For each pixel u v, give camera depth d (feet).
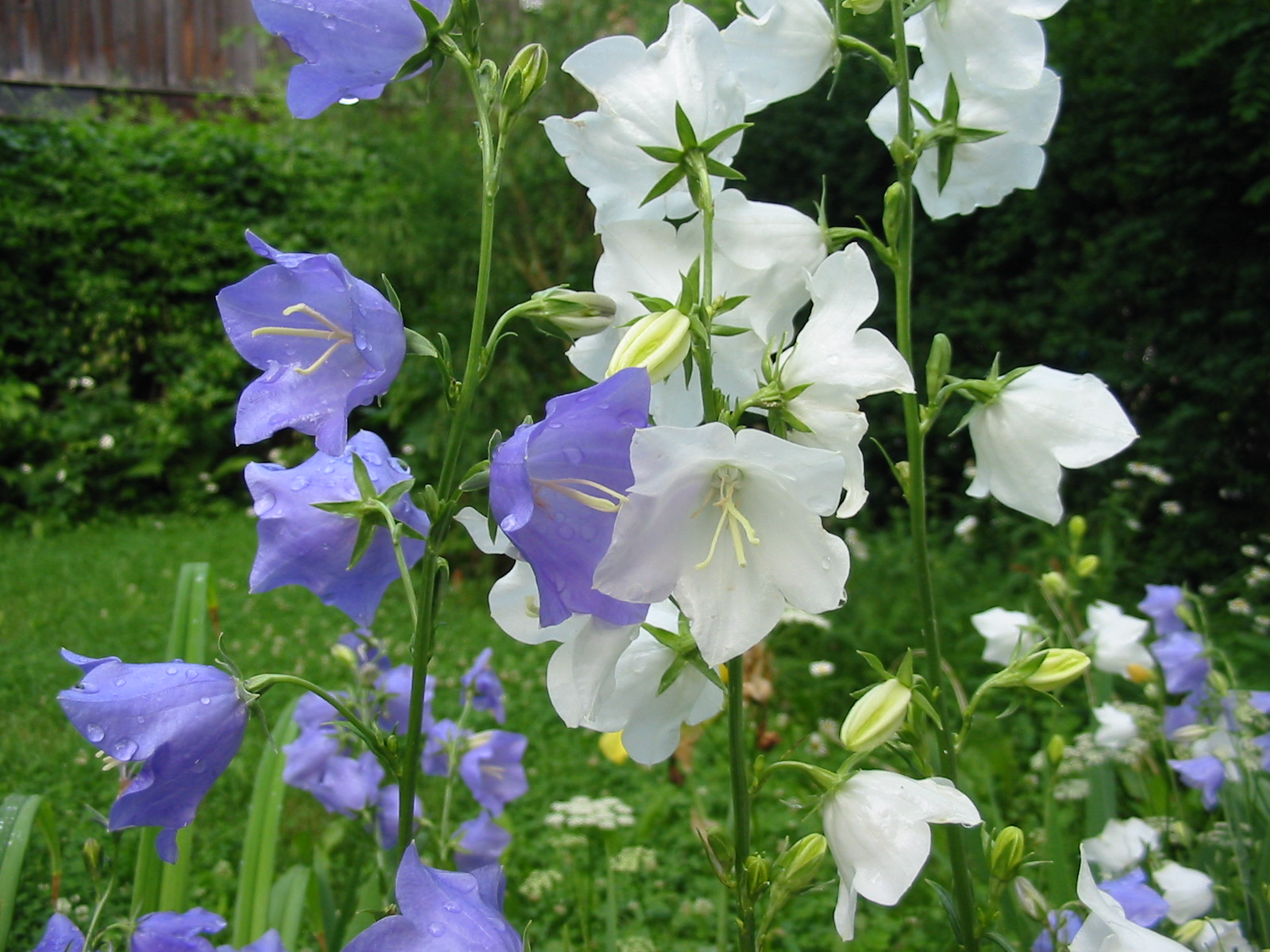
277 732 8.63
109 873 10.74
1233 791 8.05
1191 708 9.50
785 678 16.71
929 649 5.92
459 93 27.32
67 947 5.75
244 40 40.68
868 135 26.40
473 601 23.36
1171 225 24.09
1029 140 5.99
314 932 9.24
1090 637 9.92
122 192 33.47
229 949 5.83
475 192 25.41
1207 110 23.38
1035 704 15.51
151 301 33.94
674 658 5.01
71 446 31.37
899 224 5.75
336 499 5.02
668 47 5.00
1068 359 26.05
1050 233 25.46
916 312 26.63
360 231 27.53
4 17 38.83
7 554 26.48
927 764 5.46
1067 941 6.34
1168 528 23.77
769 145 27.43
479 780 8.89
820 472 3.89
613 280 5.17
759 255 5.24
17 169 32.07
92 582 23.67
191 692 4.60
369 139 28.94
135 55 40.50
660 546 4.08
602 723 5.07
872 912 11.09
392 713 8.40
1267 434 24.59
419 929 3.73
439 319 25.91
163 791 4.59
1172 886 7.34
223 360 33.65
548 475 4.21
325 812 13.00
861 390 4.54
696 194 4.85
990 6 5.62
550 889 10.25
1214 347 24.04
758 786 4.96
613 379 3.88
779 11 5.78
